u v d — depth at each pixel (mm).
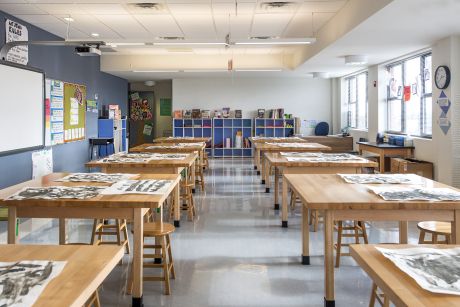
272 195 7527
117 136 12125
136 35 8930
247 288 3375
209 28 8219
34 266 1438
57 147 8781
